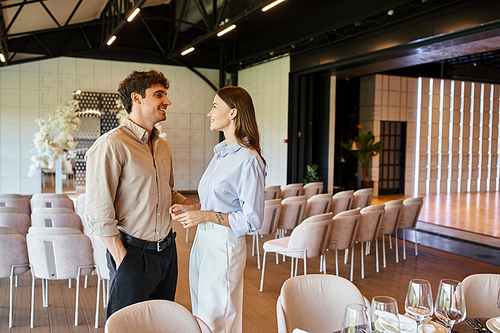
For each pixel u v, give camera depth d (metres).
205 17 8.88
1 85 11.73
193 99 13.88
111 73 12.79
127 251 2.04
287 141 11.34
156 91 2.11
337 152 13.42
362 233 5.00
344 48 9.08
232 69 13.77
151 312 1.72
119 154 1.98
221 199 2.15
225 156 2.21
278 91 11.68
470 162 15.20
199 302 2.19
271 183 12.16
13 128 11.93
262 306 4.10
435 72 14.23
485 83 15.26
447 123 14.53
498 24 6.04
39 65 12.04
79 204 5.54
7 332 3.40
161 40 13.25
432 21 6.95
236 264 2.15
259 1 8.12
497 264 5.75
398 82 13.44
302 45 10.28
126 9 8.67
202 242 2.21
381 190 13.69
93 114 12.38
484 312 2.35
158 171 2.14
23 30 10.13
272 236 7.39
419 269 5.47
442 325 1.74
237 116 2.17
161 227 2.15
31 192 12.16
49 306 3.99
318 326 2.10
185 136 13.87
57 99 12.27
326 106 11.48
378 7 7.73
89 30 12.31
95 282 4.74
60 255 3.46
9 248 3.49
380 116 13.16
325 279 2.16
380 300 1.40
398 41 7.66
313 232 4.16
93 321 3.66
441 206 11.09
